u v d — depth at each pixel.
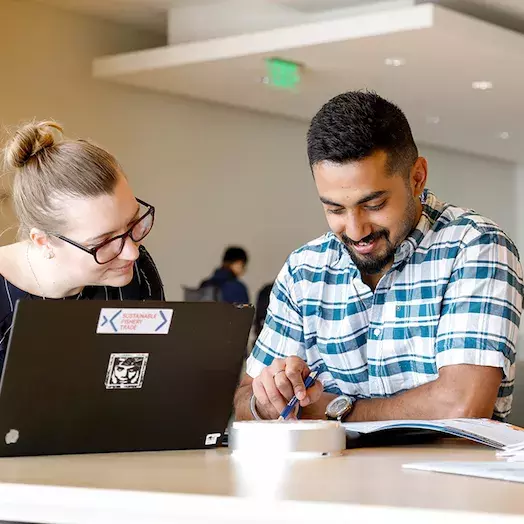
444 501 0.98
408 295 2.27
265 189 8.48
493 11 6.32
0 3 6.75
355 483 1.15
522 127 8.67
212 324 1.67
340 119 2.08
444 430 1.68
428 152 9.98
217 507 1.01
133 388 1.62
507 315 2.17
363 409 2.14
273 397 1.92
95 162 2.00
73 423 1.58
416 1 6.01
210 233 8.03
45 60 6.98
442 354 2.18
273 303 2.50
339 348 2.37
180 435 1.69
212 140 8.07
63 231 1.98
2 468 1.37
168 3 6.88
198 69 6.75
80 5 6.98
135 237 2.04
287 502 0.97
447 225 2.27
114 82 7.37
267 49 6.15
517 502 0.98
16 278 2.05
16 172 2.04
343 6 6.32
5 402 1.52
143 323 1.59
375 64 6.46
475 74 6.69
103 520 1.08
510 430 1.74
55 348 1.53
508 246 2.24
